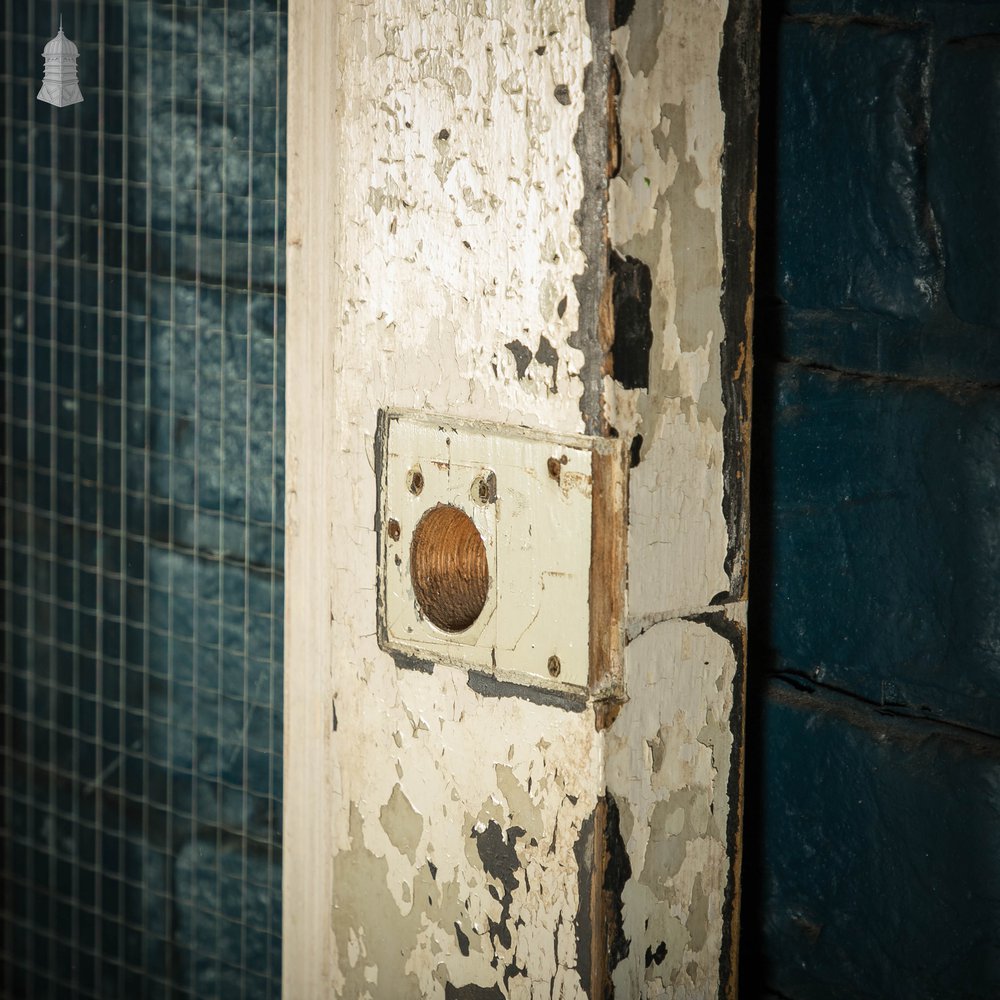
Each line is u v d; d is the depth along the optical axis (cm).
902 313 125
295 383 140
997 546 120
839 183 127
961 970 126
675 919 123
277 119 149
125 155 165
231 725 163
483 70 117
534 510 117
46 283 177
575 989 120
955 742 125
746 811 140
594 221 111
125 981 179
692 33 113
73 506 178
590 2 109
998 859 122
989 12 117
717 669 122
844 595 131
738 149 117
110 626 175
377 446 130
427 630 127
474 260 120
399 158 125
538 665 118
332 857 141
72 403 176
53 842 187
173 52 158
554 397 115
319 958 147
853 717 132
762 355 135
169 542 167
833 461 131
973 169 119
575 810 117
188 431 163
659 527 116
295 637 143
